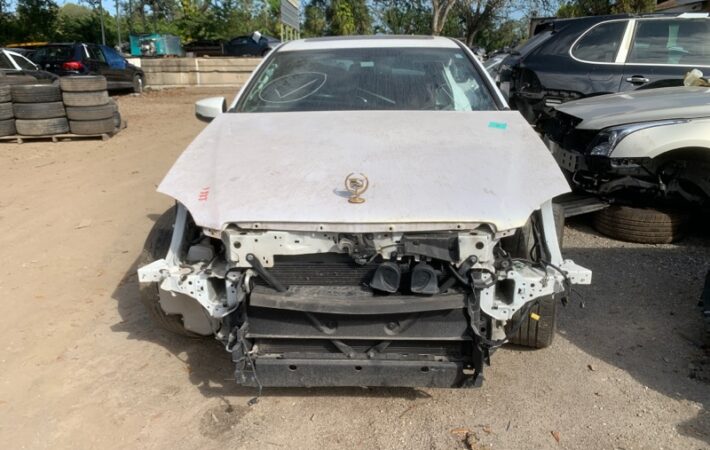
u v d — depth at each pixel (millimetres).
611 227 5406
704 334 3752
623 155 4941
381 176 2885
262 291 2723
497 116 3643
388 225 2631
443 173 2908
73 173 8320
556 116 5941
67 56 17469
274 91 4062
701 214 5414
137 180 7867
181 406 3135
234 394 3232
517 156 3086
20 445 2863
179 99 18234
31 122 10383
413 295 2680
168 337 3812
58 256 5223
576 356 3523
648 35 6871
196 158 3195
